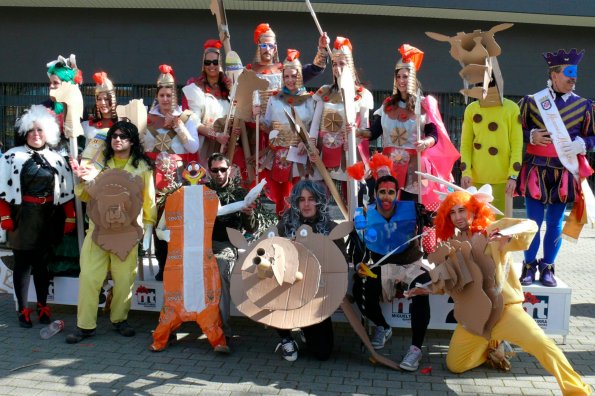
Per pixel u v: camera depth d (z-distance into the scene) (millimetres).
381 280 4004
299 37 13719
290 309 3645
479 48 4164
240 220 4309
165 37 13656
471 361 3691
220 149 5430
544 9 13062
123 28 13625
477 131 4578
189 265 4109
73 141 4656
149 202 4406
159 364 3857
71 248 4902
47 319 4730
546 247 4504
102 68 13711
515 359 4008
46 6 13461
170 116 4957
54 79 4879
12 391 3402
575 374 3250
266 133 5555
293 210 4074
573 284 6457
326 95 5055
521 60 14172
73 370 3729
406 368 3740
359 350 4191
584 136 4469
